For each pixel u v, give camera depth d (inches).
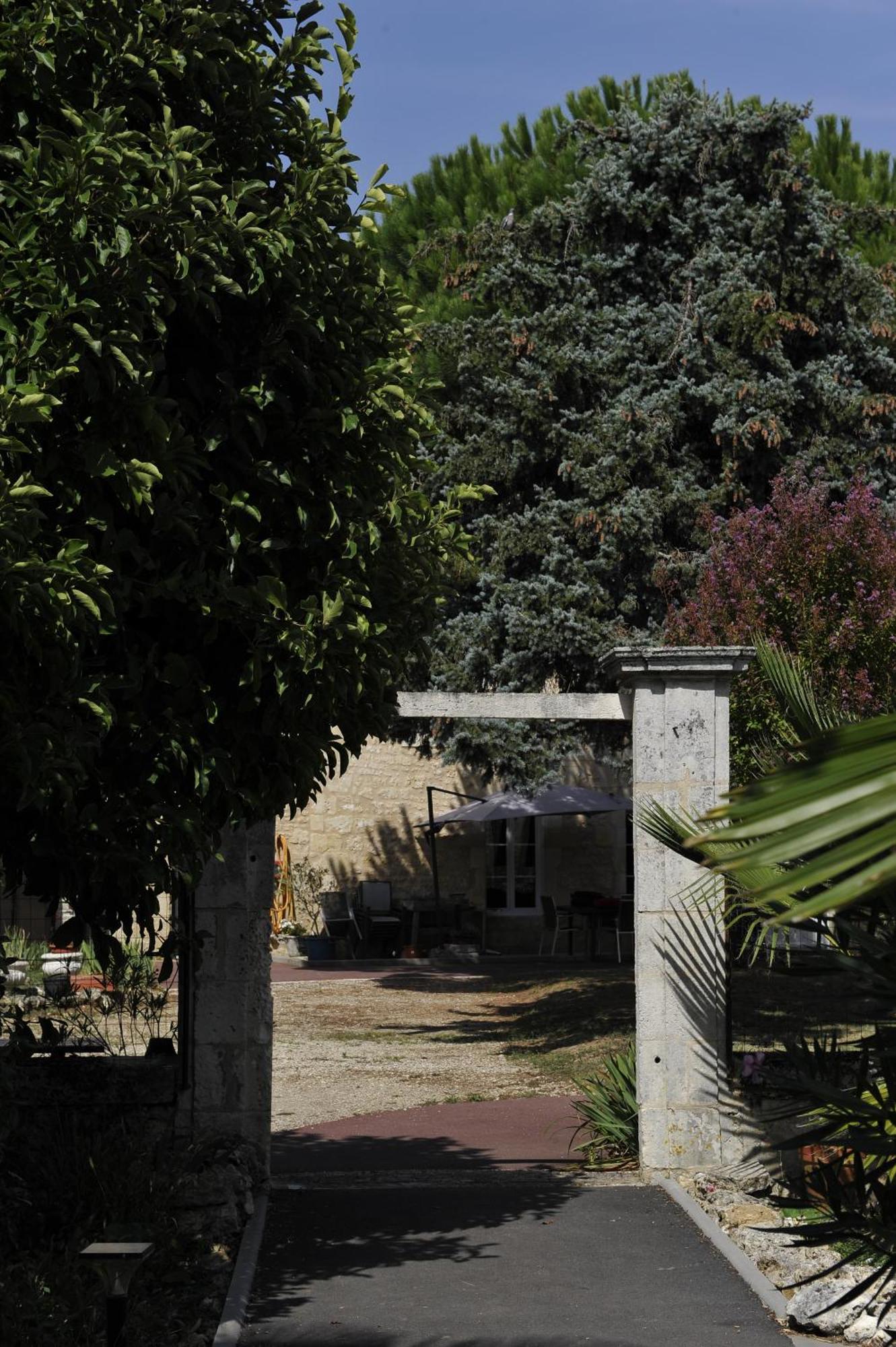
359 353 240.7
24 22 201.0
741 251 609.9
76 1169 272.4
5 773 193.2
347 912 983.6
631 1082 359.3
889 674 433.1
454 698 336.5
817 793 51.7
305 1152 378.0
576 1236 274.1
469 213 748.6
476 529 604.4
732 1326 221.8
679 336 595.2
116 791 211.8
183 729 210.5
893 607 443.5
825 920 185.3
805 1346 212.1
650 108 777.6
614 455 583.8
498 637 593.3
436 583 259.8
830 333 618.8
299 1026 630.5
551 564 587.2
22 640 190.1
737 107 640.4
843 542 468.1
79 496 200.1
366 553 237.0
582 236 634.8
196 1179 283.3
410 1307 231.5
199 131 219.8
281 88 239.1
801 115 607.2
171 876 223.1
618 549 584.7
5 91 206.8
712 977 321.1
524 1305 232.4
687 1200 296.4
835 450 593.0
